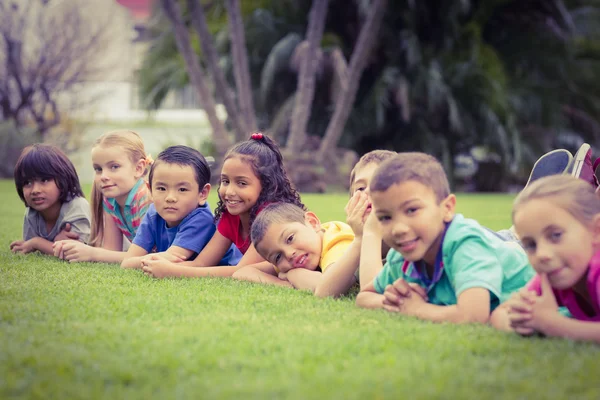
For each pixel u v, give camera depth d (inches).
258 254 128.0
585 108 692.1
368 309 91.8
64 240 145.3
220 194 131.4
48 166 152.1
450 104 608.7
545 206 73.0
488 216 288.0
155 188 135.2
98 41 734.5
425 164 84.0
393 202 82.3
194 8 511.8
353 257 104.7
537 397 54.6
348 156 565.6
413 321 83.4
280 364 62.9
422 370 61.2
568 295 78.0
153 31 715.4
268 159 129.9
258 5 682.2
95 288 105.0
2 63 676.1
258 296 100.7
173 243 133.8
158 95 687.7
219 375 59.9
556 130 671.1
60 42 693.3
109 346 68.2
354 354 67.0
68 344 68.9
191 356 65.0
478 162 690.8
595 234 73.5
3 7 673.0
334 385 56.9
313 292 107.3
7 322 79.4
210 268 125.1
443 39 651.5
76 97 688.4
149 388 56.3
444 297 89.4
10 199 358.6
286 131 646.5
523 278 90.7
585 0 680.4
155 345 68.4
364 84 669.3
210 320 81.4
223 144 530.6
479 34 645.9
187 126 792.3
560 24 662.5
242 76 536.1
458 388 56.4
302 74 526.9
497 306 87.1
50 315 83.0
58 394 54.8
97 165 153.1
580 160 116.7
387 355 66.2
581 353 67.4
